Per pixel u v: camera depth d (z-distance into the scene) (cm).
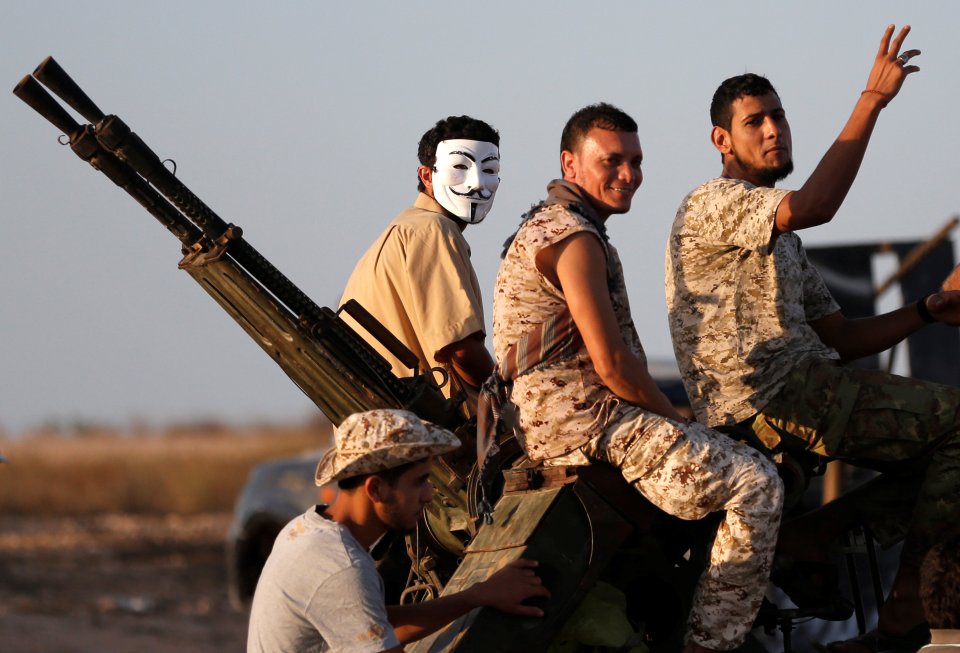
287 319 1273
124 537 6900
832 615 1272
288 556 1067
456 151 1482
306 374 1288
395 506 1077
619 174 1158
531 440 1151
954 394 1216
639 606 1200
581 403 1133
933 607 1082
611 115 1164
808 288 1362
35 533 7138
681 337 1287
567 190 1162
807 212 1171
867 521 1268
